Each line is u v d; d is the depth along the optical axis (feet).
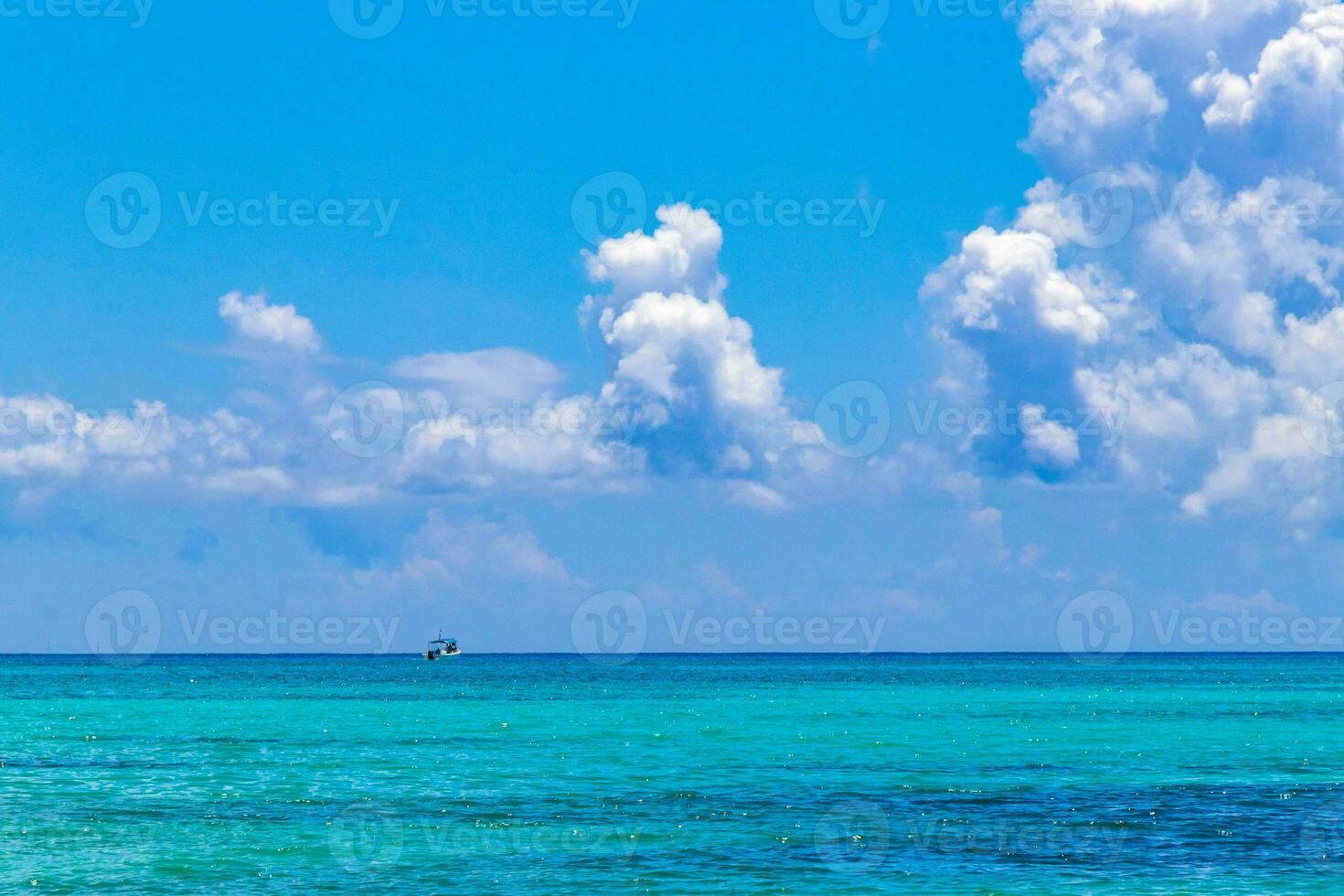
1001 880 110.52
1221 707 335.47
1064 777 173.27
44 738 237.25
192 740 233.14
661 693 425.69
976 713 306.76
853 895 105.50
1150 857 119.44
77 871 113.80
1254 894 105.19
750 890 107.14
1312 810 144.56
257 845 124.88
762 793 158.10
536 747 217.15
